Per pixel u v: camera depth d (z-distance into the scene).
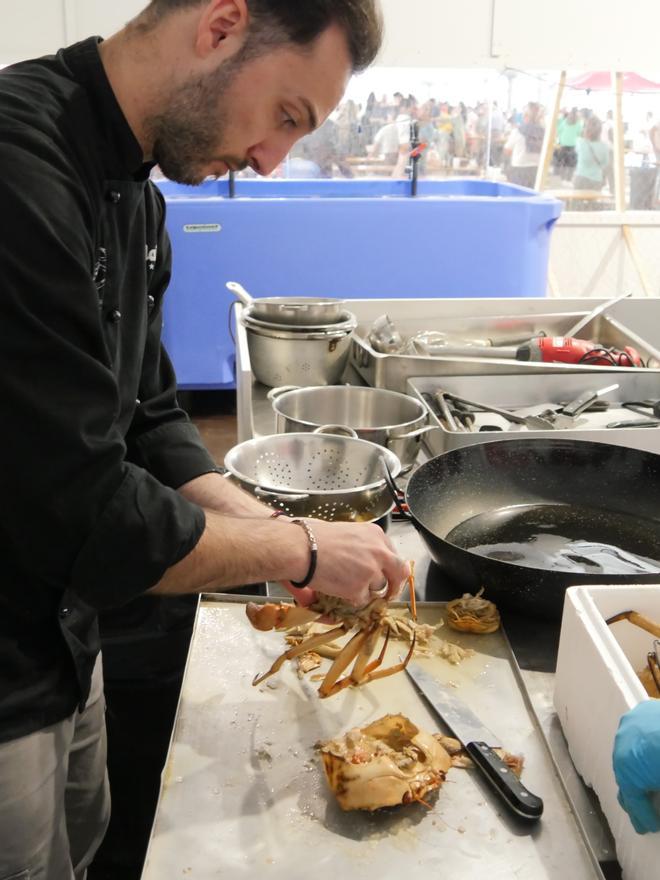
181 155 0.91
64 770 1.02
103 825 1.34
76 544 0.82
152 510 0.84
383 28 0.90
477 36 4.35
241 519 0.95
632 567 1.24
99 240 0.93
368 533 0.98
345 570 0.94
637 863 0.74
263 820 0.81
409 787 0.81
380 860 0.77
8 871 0.97
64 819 1.05
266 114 0.89
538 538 1.33
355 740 0.86
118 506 0.82
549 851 0.78
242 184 4.17
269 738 0.92
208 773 0.87
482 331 2.35
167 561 0.85
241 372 1.71
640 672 0.98
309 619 1.04
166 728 1.64
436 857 0.77
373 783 0.80
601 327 2.37
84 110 0.87
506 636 1.09
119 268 0.98
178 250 3.69
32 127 0.81
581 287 5.12
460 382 1.93
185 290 3.77
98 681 1.27
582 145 4.84
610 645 0.84
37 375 0.77
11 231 0.75
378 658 1.03
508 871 0.76
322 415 1.80
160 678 1.63
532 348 2.10
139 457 1.25
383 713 0.97
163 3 0.86
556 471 1.44
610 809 0.81
